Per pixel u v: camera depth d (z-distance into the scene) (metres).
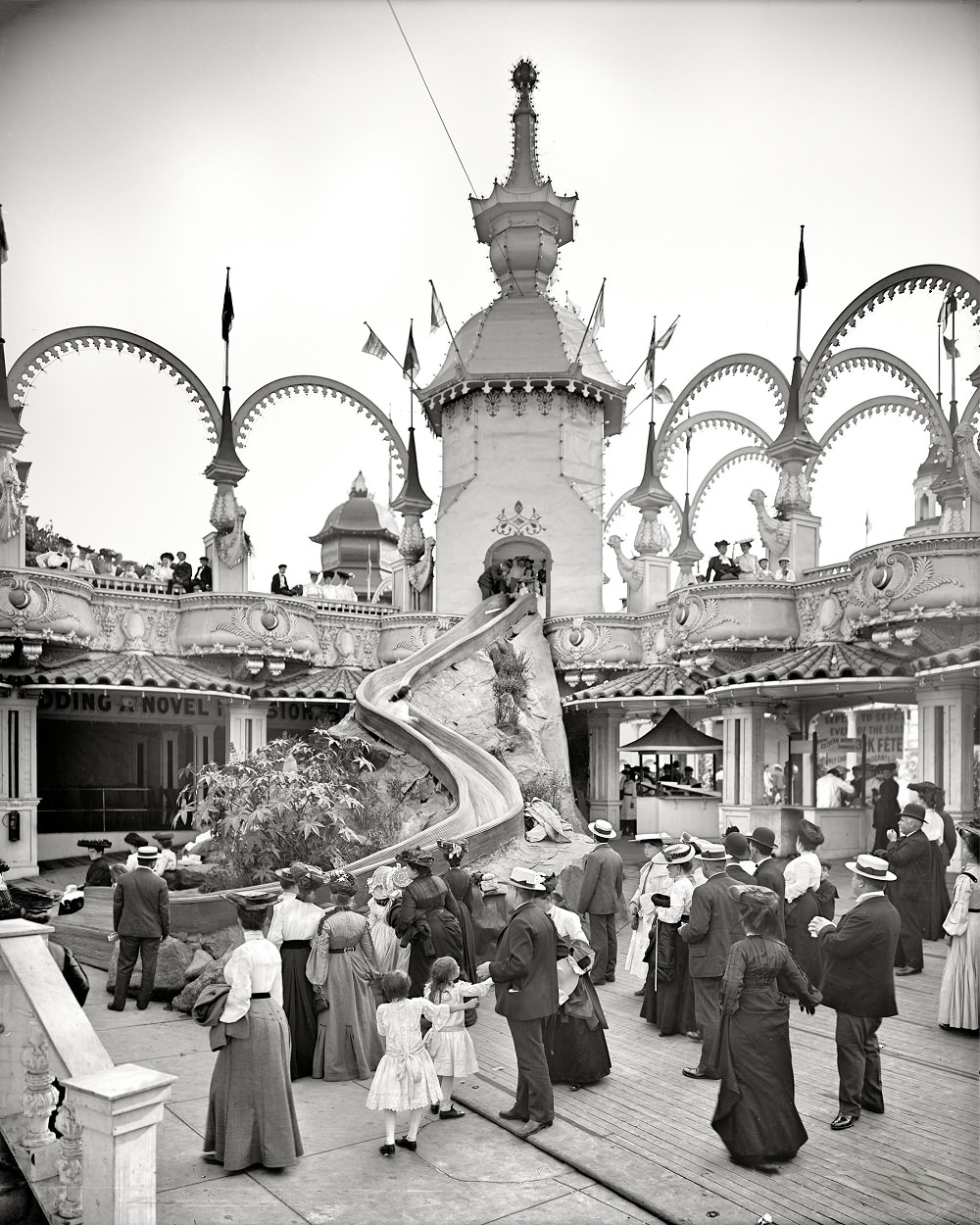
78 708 24.27
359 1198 5.96
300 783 13.26
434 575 30.98
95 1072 5.48
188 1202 5.87
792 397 21.53
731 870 9.40
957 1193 5.94
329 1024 8.13
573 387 30.48
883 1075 7.93
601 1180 6.17
